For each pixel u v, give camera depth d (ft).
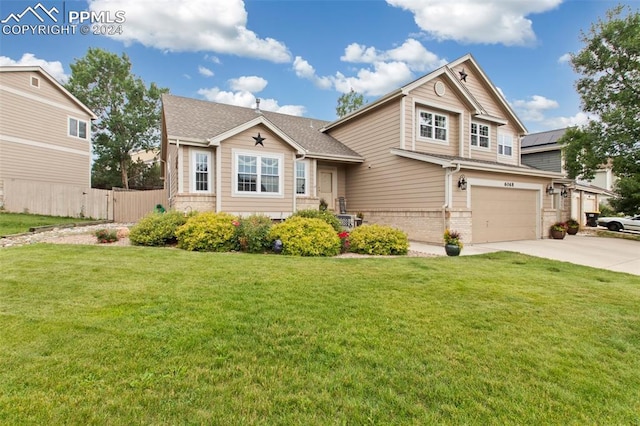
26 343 9.16
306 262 21.24
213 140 34.65
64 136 59.57
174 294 13.66
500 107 53.42
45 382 7.41
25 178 53.11
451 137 45.55
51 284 14.71
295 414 6.63
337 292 14.56
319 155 43.42
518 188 40.98
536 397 7.38
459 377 8.06
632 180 45.70
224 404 6.87
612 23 45.32
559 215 55.11
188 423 6.30
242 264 19.83
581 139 49.70
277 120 53.42
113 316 11.18
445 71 43.70
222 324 10.71
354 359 8.75
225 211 35.99
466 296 14.43
